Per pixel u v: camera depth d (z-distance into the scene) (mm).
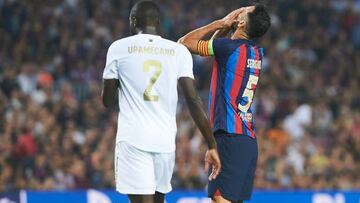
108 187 51844
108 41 70688
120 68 21047
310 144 60000
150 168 20922
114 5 75125
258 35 23719
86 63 67250
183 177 52594
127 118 20969
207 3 77625
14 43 68000
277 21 79562
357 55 77750
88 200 40875
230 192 23375
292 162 57344
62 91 60344
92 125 57750
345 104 66812
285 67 72062
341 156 59125
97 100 59938
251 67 23469
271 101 64812
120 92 21234
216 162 21234
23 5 71375
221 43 23281
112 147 54000
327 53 77375
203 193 41812
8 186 50844
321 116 64812
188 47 23547
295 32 78188
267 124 63312
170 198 41469
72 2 73500
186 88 21062
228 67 23328
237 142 23359
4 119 56188
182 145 54531
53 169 52344
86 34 70688
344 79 73188
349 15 82812
